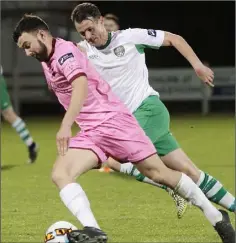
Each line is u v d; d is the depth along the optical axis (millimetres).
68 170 12211
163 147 14773
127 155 12625
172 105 54031
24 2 51938
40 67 54344
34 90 54625
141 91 14945
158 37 14664
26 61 54219
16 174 24969
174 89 53469
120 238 15102
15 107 53719
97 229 11422
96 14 14180
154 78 53625
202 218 16938
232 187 21453
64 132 11547
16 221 17062
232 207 14422
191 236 15188
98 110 12555
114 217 17281
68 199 11953
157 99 15070
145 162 12594
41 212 18125
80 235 11281
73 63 11891
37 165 27312
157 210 18047
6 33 53031
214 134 37781
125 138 12500
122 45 14664
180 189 12625
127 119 12625
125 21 58500
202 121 45938
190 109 55281
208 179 14398
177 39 14539
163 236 15242
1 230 16094
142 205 18766
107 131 12484
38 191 21281
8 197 20344
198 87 53000
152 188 21469
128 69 14797
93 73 12562
